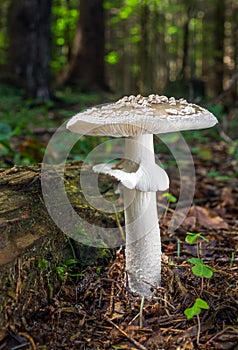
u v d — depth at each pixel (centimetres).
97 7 184
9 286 23
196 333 23
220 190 54
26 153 52
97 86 186
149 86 180
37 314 24
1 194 27
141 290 26
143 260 26
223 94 91
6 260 23
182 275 28
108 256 31
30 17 124
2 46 180
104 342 22
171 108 24
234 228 41
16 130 53
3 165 46
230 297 25
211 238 39
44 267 25
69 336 23
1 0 175
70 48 216
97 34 186
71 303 25
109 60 234
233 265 31
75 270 29
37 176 29
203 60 230
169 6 181
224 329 23
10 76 127
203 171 63
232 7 172
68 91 168
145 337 23
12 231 24
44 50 127
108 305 26
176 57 259
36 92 126
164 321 24
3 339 21
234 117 106
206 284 27
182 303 25
